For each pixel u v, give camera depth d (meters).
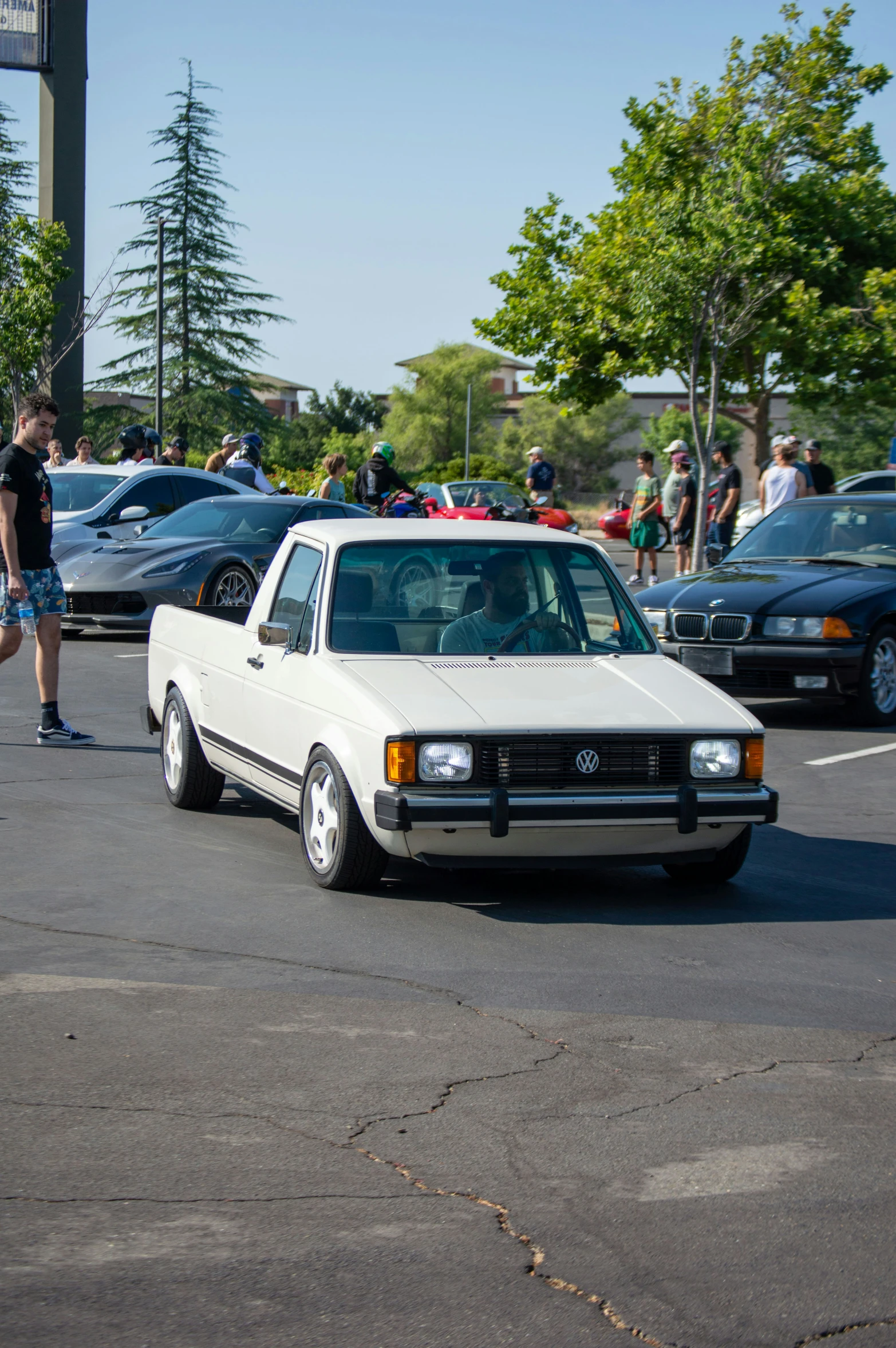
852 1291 2.83
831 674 10.30
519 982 4.73
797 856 6.75
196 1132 3.51
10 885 5.80
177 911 5.48
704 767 5.68
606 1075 3.94
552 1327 2.69
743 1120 3.65
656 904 5.82
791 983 4.79
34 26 30.44
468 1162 3.38
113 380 56.16
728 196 18.97
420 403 87.50
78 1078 3.83
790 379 25.88
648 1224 3.09
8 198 57.69
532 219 26.86
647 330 18.98
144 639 14.59
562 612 6.50
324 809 5.86
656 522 18.80
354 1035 4.20
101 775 8.18
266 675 6.46
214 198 56.47
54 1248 2.95
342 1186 3.24
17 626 8.77
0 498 8.51
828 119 19.95
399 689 5.70
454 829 5.39
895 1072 4.01
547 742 5.49
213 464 20.44
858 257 25.48
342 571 6.31
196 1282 2.82
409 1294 2.79
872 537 11.77
